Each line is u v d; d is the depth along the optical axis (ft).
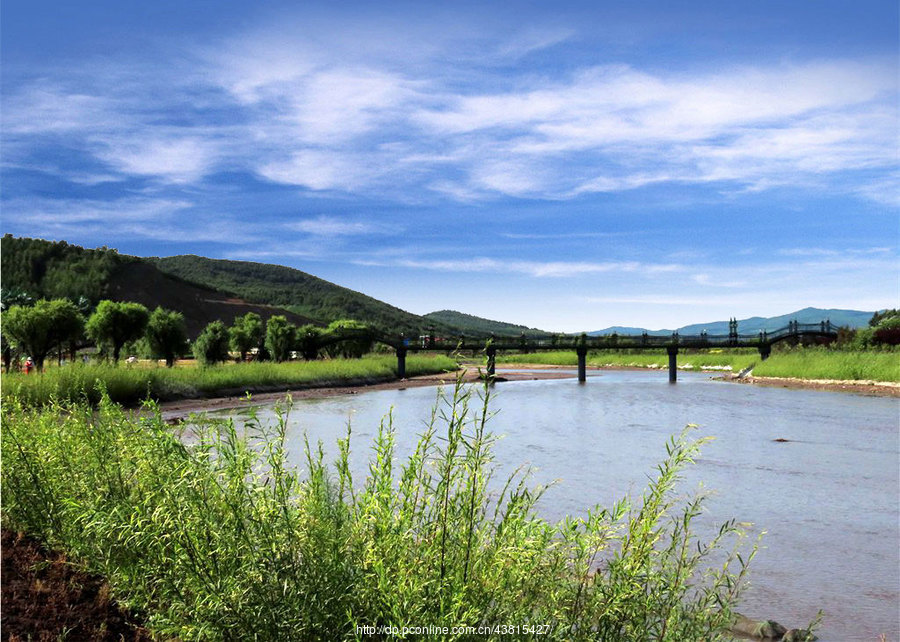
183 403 86.02
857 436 65.10
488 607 11.89
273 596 11.77
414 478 13.03
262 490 12.78
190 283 460.96
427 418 73.61
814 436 65.10
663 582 12.51
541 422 77.10
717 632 13.38
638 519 12.65
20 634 13.05
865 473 45.91
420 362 199.72
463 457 12.71
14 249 372.58
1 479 18.33
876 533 31.04
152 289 412.77
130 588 14.14
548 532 13.00
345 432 59.93
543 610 12.08
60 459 18.62
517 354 317.63
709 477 44.06
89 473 17.15
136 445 15.93
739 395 120.47
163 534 12.71
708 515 33.58
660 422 77.36
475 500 12.64
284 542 12.32
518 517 12.98
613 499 35.81
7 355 118.52
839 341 188.34
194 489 12.81
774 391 129.29
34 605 14.19
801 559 26.89
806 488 40.88
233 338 182.50
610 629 12.07
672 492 38.52
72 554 16.67
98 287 377.91
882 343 174.09
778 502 37.06
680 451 12.86
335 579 11.94
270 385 116.06
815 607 21.99
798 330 195.42
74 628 13.67
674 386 151.02
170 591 12.54
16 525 18.54
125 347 177.78
